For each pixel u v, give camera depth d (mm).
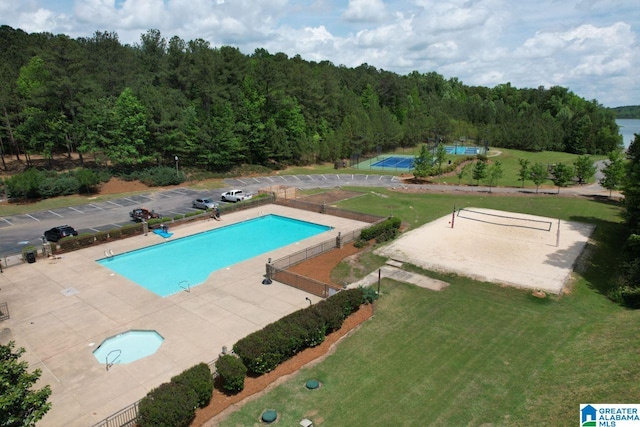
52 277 25375
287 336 17031
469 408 14062
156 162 61688
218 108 66500
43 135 53188
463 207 43938
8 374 10414
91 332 19219
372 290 22609
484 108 125438
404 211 42000
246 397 14867
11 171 56000
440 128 107000
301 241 32781
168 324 19969
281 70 80188
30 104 54406
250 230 36438
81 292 23375
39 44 86438
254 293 23438
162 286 24594
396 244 31406
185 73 70938
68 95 54250
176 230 35062
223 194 47438
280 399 14711
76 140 57250
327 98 84250
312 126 81125
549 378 15430
